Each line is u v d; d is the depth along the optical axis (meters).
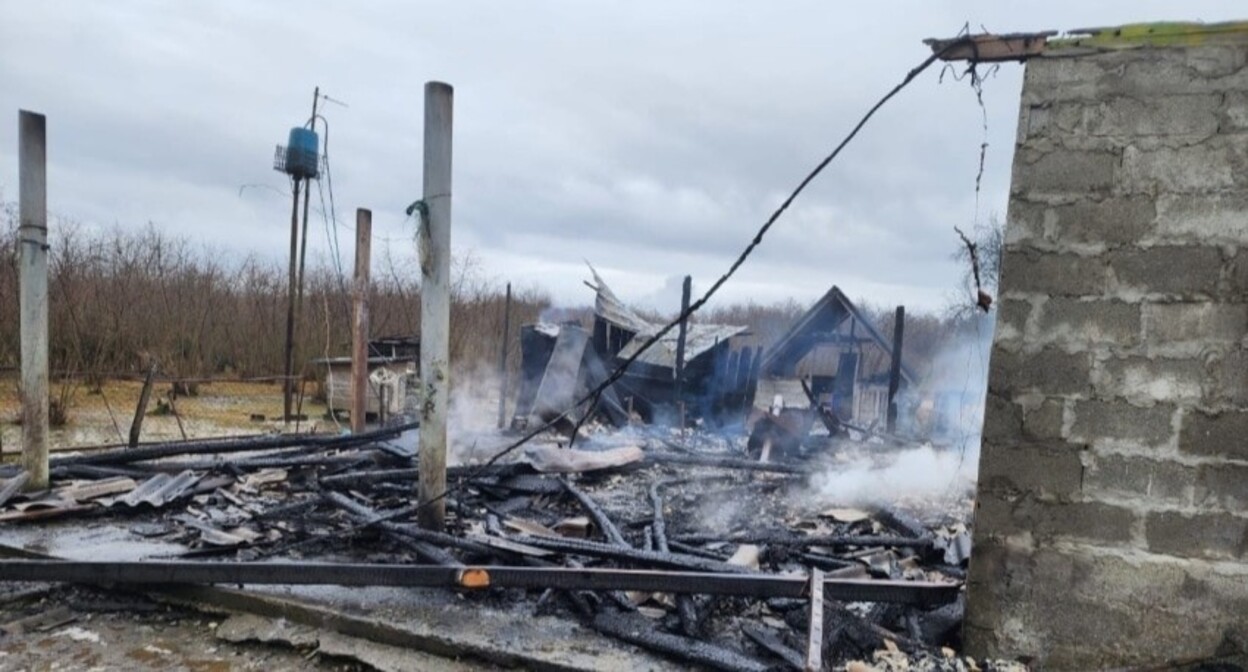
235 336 14.91
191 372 13.65
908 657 3.02
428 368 4.30
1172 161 2.68
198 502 5.37
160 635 3.46
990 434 2.97
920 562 4.59
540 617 3.48
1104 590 2.81
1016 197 2.90
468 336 15.63
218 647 3.36
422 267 4.27
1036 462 2.90
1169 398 2.71
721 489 6.50
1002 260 2.94
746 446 9.23
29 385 5.16
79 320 12.27
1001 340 2.94
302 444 6.90
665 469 7.24
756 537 4.83
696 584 3.33
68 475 5.71
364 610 3.46
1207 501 2.67
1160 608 2.74
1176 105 2.67
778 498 6.29
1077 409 2.83
